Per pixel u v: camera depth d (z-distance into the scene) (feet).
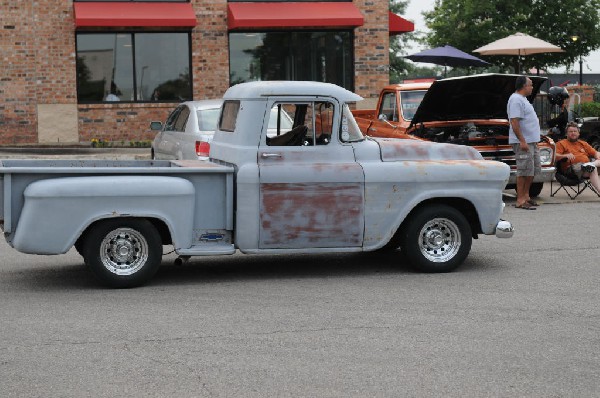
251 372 21.12
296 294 29.66
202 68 83.51
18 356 22.49
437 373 20.99
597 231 42.60
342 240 32.12
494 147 51.29
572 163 53.78
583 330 24.77
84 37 81.71
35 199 29.27
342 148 32.27
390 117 57.21
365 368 21.38
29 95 81.20
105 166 33.65
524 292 29.73
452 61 91.09
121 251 30.58
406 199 32.50
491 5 126.72
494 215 33.45
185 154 48.98
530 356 22.31
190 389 19.93
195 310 27.37
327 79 86.33
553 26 128.88
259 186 31.32
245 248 31.45
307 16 81.35
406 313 26.84
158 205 30.25
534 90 52.80
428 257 33.09
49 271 34.04
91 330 25.02
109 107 82.38
